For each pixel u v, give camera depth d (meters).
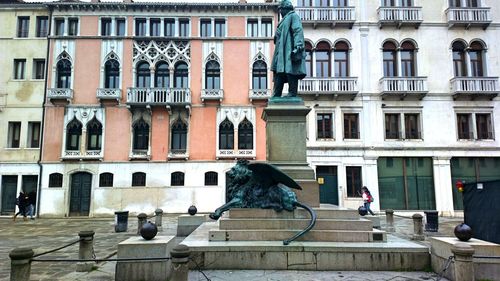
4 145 24.92
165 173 24.50
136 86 25.61
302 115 9.02
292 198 7.95
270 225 7.71
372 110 24.17
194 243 7.24
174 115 25.08
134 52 25.64
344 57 24.98
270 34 26.08
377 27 24.94
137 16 25.86
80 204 24.33
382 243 7.36
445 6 25.09
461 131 24.31
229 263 6.93
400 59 24.73
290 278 6.33
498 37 24.78
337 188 23.66
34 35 25.98
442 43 24.77
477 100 24.23
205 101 25.19
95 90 25.22
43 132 24.80
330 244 7.19
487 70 24.52
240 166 8.55
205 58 25.69
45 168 24.42
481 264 6.23
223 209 7.94
